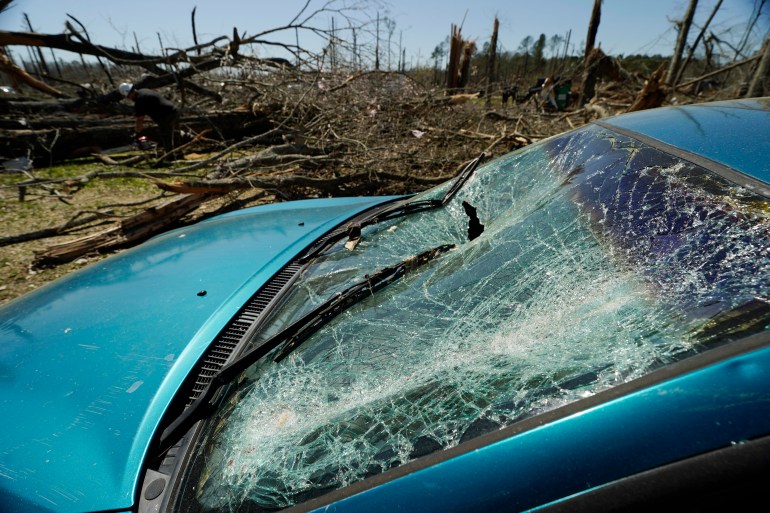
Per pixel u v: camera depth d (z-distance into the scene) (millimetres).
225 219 2543
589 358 827
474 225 1757
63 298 1649
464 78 20656
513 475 697
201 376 1203
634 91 13938
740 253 844
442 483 742
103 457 971
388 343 1146
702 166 1102
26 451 992
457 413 858
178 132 8414
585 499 642
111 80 9008
